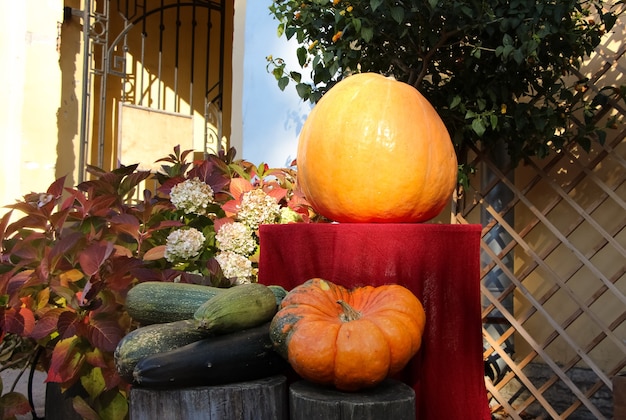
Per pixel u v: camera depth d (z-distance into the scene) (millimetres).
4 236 2123
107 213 2195
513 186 3090
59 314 1902
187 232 2156
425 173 1913
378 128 1899
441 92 3078
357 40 2852
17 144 4250
